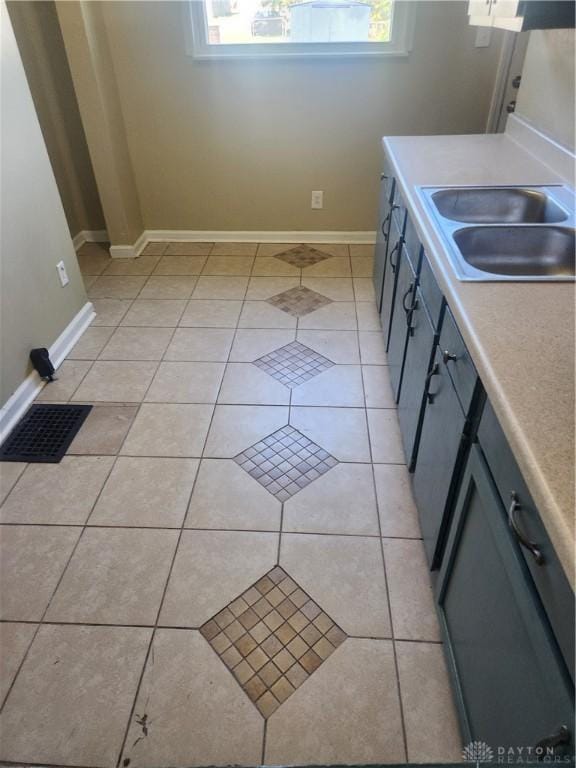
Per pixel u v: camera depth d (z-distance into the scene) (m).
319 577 1.57
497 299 1.15
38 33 3.01
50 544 1.67
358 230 3.64
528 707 0.78
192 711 1.26
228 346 2.62
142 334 2.73
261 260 3.47
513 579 0.85
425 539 1.55
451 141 2.38
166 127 3.29
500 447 0.93
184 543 1.67
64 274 2.60
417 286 1.66
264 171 3.43
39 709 1.27
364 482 1.88
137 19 2.92
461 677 1.17
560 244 1.53
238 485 1.87
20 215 2.22
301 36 2.99
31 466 1.96
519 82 2.56
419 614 1.46
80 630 1.44
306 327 2.76
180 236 3.73
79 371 2.46
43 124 3.21
